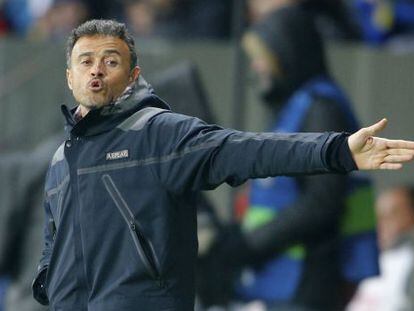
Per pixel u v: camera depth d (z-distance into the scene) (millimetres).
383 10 34969
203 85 31203
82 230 14945
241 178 14516
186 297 15008
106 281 14867
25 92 31984
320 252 25250
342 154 13961
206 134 14742
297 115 25641
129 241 14812
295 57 26031
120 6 36062
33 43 32312
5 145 31750
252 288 25781
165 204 14883
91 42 15047
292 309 25266
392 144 13836
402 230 29656
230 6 35344
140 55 31188
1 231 28203
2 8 37875
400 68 31906
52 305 15258
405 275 29141
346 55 32031
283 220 25062
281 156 14211
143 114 15039
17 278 28312
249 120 30281
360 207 25547
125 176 14891
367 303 29188
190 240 15102
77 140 15117
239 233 25688
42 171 28438
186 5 35594
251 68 26844
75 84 15047
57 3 36219
